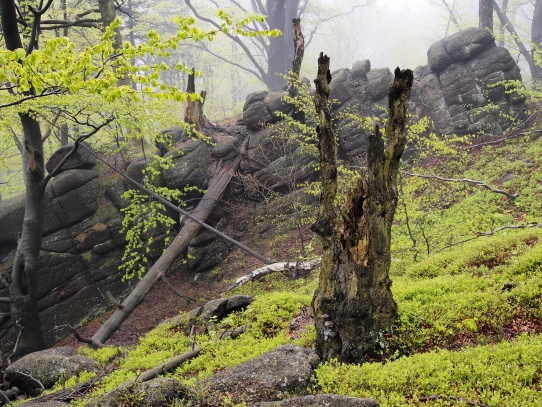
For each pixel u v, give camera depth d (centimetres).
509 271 746
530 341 528
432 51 1894
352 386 510
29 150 1232
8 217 1614
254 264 1580
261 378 552
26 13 1512
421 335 629
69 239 1645
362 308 600
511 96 1769
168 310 1498
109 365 886
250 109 1897
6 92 1134
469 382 467
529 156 1503
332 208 615
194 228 1611
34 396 868
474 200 1374
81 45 2373
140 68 582
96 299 1633
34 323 1280
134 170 1742
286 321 848
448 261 938
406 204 1094
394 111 595
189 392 557
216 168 1831
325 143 603
